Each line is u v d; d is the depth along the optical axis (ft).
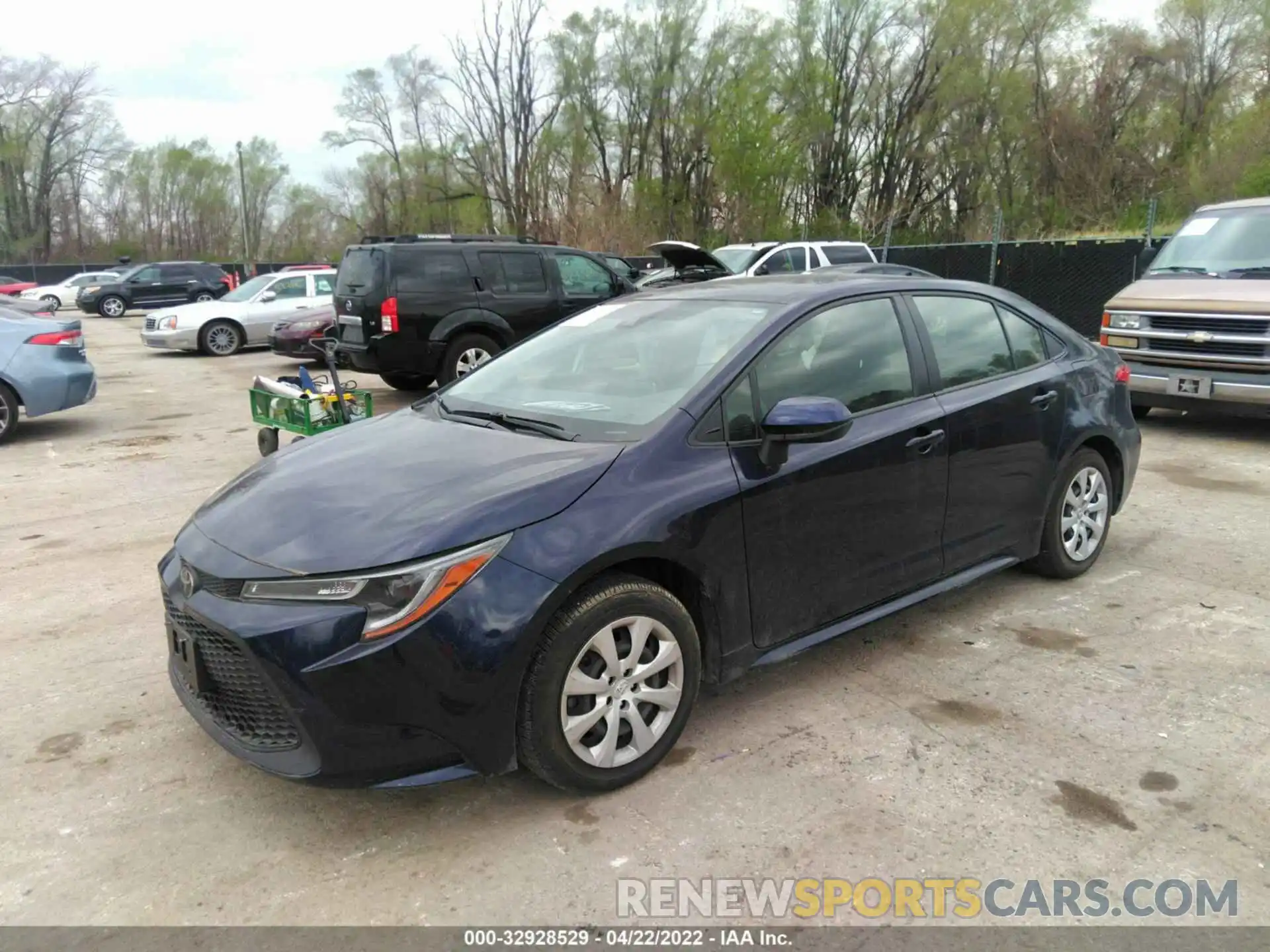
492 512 9.45
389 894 8.78
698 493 10.55
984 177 129.80
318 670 8.75
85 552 19.36
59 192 212.23
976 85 124.16
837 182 133.28
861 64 131.54
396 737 9.00
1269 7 104.06
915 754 10.91
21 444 31.14
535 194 119.44
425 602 8.94
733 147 115.44
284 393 24.67
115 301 104.99
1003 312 15.14
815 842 9.36
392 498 9.93
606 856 9.23
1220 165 82.38
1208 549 17.92
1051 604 15.34
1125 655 13.41
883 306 13.33
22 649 14.46
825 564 11.95
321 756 8.93
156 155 223.71
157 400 40.73
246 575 9.36
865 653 13.64
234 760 11.16
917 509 12.96
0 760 11.23
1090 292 52.80
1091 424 15.67
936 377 13.53
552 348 14.08
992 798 10.02
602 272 39.70
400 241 35.63
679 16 127.34
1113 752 10.87
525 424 11.73
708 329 12.54
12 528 21.21
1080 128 116.47
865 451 12.17
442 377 36.01
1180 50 112.37
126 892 8.87
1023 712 11.84
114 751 11.40
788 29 127.95
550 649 9.49
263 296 60.29
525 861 9.19
